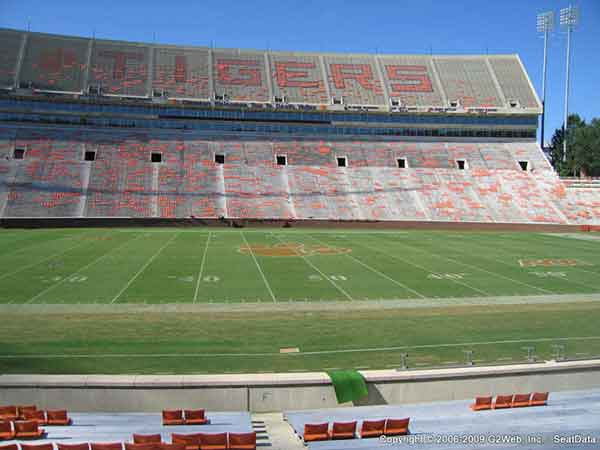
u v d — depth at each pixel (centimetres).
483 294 2933
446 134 8206
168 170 6888
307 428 1195
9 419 1280
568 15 8775
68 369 1716
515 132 8250
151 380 1441
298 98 8062
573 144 9200
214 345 1994
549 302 2767
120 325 2233
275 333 2159
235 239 5041
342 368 1767
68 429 1268
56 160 6656
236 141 7656
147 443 1051
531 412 1369
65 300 2634
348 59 8956
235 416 1387
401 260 3966
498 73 8831
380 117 8119
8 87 7094
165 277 3200
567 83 9088
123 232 5459
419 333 2184
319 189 6981
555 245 4941
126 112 7488
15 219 5694
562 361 1702
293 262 3794
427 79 8688
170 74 8025
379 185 7169
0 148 6650
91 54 7962
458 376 1569
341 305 2650
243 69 8419
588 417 1322
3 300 2614
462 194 7088
